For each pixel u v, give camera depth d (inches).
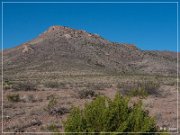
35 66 6505.9
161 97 1459.2
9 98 1230.9
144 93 1417.3
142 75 5639.8
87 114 403.9
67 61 6776.6
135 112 405.1
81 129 402.0
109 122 398.3
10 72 6003.9
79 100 1280.8
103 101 411.8
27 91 1815.9
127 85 2000.5
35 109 960.3
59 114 887.7
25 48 7490.2
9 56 7490.2
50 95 1409.9
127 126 396.2
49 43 7795.3
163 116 871.7
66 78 4232.3
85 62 6889.8
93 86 2213.3
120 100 407.5
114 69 6914.4
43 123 762.8
